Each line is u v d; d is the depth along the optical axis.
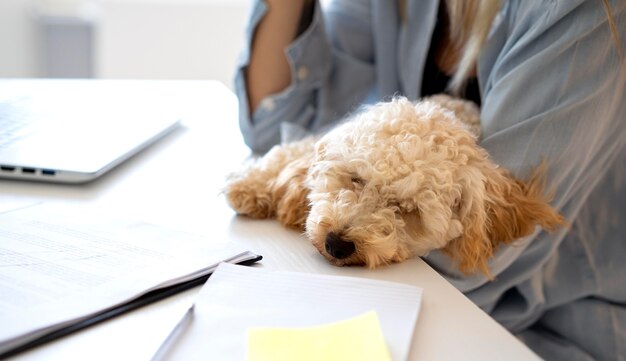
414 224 0.80
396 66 1.30
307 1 1.28
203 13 2.24
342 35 1.37
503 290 0.96
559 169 0.85
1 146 0.98
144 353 0.52
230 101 1.46
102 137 1.07
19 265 0.63
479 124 1.00
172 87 1.54
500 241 0.84
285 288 0.63
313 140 1.01
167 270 0.64
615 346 1.01
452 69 1.21
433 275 0.71
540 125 0.85
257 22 1.22
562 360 1.01
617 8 0.84
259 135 1.22
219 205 0.88
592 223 1.05
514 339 0.56
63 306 0.56
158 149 1.12
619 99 0.88
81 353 0.52
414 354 0.53
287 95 1.22
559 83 0.84
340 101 1.34
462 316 0.60
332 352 0.52
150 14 2.22
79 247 0.68
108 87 1.46
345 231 0.74
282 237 0.80
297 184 0.84
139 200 0.88
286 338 0.54
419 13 1.23
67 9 2.33
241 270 0.66
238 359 0.52
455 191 0.80
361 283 0.64
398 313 0.59
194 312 0.58
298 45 1.22
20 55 2.34
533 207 0.84
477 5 1.03
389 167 0.79
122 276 0.62
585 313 1.04
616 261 1.04
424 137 0.82
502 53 0.97
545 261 0.96
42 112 1.19
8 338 0.50
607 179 1.04
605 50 0.83
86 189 0.91
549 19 0.86
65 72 2.40
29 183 0.92
